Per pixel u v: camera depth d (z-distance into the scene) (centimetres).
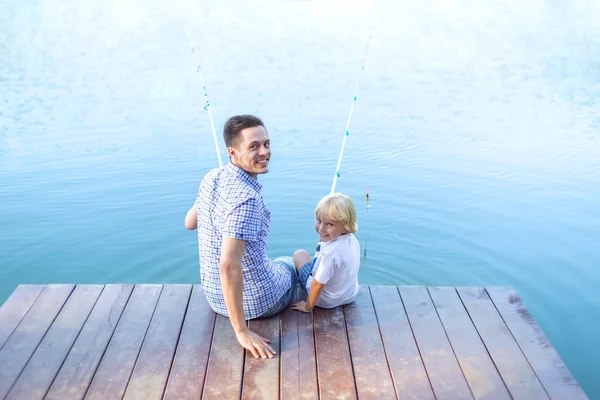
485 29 1098
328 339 273
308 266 307
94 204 514
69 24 1113
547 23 1133
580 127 687
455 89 809
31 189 538
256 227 248
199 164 586
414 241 459
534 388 244
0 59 923
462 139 651
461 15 1182
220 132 658
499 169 580
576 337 360
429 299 307
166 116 707
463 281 414
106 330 280
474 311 297
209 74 847
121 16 1159
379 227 477
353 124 684
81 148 623
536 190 539
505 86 823
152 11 1191
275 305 283
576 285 407
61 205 511
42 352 265
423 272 424
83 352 265
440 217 493
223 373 251
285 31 1060
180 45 982
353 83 820
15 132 663
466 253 445
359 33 1059
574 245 453
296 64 893
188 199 522
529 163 594
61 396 238
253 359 259
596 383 323
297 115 705
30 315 292
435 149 625
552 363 259
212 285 280
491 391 242
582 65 909
